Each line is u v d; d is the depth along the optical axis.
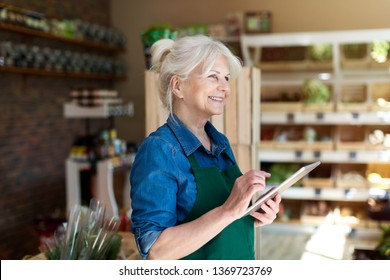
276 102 5.40
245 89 2.37
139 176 1.45
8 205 5.01
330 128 5.42
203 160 1.58
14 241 5.09
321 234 5.00
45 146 5.61
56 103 5.80
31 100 5.35
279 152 5.26
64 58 5.54
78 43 6.00
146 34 2.47
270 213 1.59
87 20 6.39
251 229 1.67
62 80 5.91
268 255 4.46
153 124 2.44
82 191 4.81
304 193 5.22
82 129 6.36
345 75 5.35
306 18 6.22
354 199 5.07
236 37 5.34
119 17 6.96
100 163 4.68
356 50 5.21
